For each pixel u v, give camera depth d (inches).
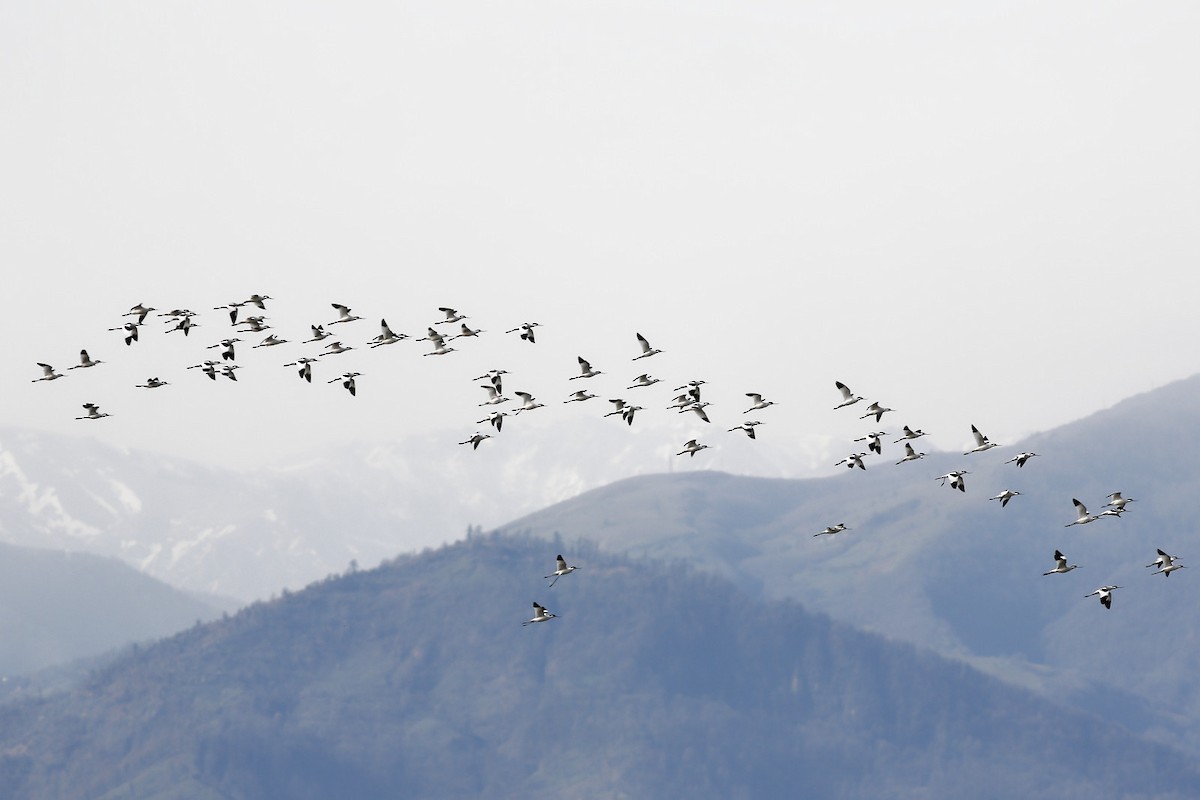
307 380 4613.7
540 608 4576.8
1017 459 4557.1
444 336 4677.7
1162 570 4303.6
